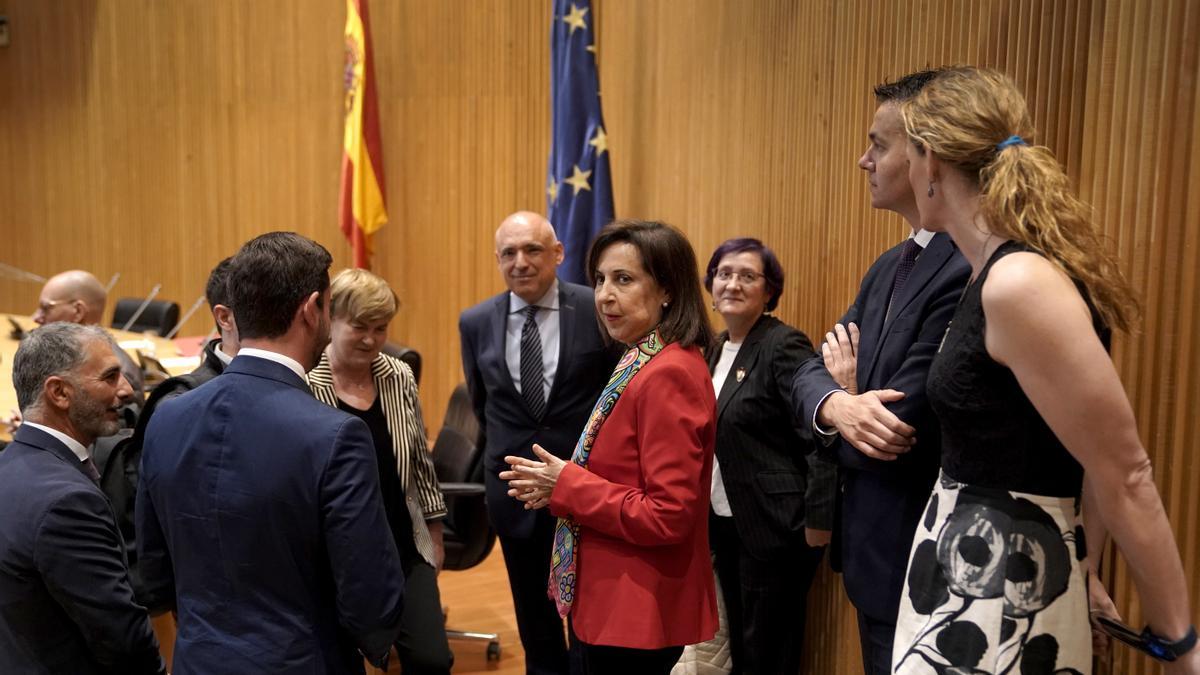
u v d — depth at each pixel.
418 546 2.76
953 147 1.37
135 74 7.56
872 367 1.89
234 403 1.72
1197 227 1.79
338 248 6.94
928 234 1.88
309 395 1.77
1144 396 1.90
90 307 4.46
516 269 3.09
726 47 3.74
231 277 1.76
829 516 2.48
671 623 2.03
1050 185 1.31
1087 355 1.21
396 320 6.63
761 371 2.75
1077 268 1.27
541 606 3.13
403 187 6.50
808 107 3.18
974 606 1.33
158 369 4.49
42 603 1.89
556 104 4.47
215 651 1.67
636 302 2.05
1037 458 1.33
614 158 4.89
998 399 1.33
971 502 1.36
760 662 2.81
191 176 7.43
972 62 2.42
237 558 1.68
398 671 3.52
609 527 1.98
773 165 3.40
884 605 1.83
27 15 7.90
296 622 1.69
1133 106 1.91
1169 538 1.25
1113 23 1.96
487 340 3.21
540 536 3.06
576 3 4.39
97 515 1.91
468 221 6.33
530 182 6.11
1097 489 1.25
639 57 4.56
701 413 2.00
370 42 6.26
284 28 6.90
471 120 6.25
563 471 2.04
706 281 2.94
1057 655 1.31
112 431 2.09
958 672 1.34
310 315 1.78
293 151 7.00
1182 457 1.84
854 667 2.92
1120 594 1.96
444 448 3.77
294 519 1.67
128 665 1.92
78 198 7.96
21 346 2.05
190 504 1.70
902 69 2.70
